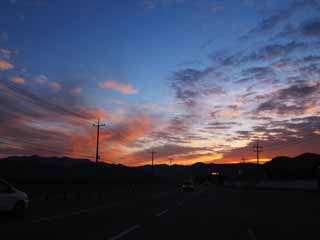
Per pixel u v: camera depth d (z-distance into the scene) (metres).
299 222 17.22
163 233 13.06
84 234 12.41
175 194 49.03
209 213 21.50
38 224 15.00
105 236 12.05
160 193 51.53
